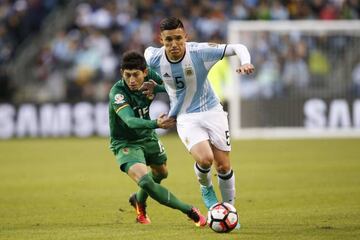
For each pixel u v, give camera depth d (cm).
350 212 3309
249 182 4491
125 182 4628
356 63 7688
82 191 4247
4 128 8156
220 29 9169
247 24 7731
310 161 5553
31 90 9081
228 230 2766
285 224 3016
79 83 8962
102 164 5634
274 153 6197
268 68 7719
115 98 2900
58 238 2789
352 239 2644
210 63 2908
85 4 9750
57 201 3878
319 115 7688
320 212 3334
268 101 7719
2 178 4897
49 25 9731
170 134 8281
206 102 2975
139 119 2780
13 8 9788
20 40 9619
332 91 7694
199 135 2916
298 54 7712
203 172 2912
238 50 2847
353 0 9156
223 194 3061
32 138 8069
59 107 8119
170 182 4578
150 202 3750
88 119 8112
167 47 2852
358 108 7656
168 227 3003
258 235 2742
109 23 9394
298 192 4028
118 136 2995
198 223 2886
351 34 7700
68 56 9200
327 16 9119
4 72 8806
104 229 2992
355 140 7262
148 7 9500
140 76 2827
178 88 2961
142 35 9200
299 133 7706
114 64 9012
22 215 3438
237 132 7750
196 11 9331
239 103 7738
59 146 7119
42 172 5194
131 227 3034
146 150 3038
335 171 4922
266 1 9225
